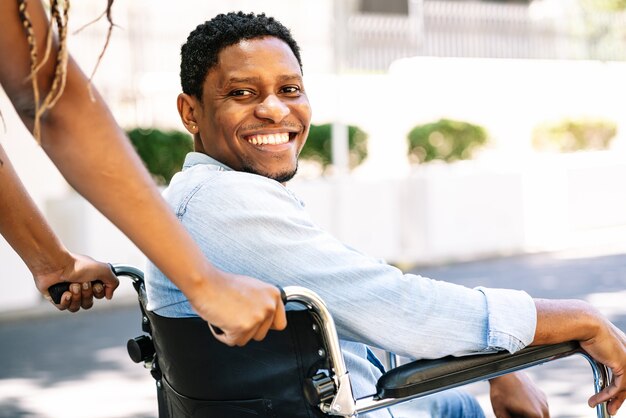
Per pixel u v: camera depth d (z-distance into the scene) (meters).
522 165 10.52
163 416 1.76
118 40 8.38
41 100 1.08
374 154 11.97
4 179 1.64
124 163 1.10
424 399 1.88
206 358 1.52
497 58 13.05
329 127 10.47
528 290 7.47
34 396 4.82
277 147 1.72
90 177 1.09
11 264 7.24
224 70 1.70
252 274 1.52
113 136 1.10
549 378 4.53
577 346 1.62
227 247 1.53
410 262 9.24
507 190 10.00
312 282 1.51
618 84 15.88
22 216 1.67
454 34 12.71
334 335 1.37
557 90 15.48
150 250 1.13
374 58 11.91
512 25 13.18
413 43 12.26
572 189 10.66
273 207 1.54
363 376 1.72
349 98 13.30
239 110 1.70
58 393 4.87
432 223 9.48
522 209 10.12
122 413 4.42
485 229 9.84
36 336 6.47
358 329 1.53
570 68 15.61
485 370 1.53
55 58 1.08
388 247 9.30
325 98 12.63
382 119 12.75
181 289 1.17
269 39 1.72
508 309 1.55
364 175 10.02
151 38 8.61
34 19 1.08
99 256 7.69
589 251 9.64
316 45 10.32
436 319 1.52
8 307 7.21
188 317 1.52
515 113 15.13
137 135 8.39
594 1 14.02
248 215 1.53
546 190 10.38
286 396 1.48
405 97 13.70
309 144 10.37
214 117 1.72
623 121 15.77
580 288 7.45
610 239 10.38
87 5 8.15
